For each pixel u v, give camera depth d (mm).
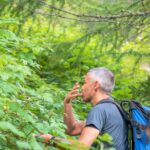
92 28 7188
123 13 6801
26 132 3154
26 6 7141
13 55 4781
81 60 8031
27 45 5043
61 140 3340
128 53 7195
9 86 3404
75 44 7266
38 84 5102
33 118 3439
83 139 3756
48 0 7488
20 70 3750
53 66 7309
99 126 3830
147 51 7551
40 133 3459
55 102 4598
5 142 3107
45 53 7191
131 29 6996
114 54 7352
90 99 4141
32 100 3744
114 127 3900
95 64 8164
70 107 4363
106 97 4086
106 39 7098
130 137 3971
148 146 3889
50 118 3660
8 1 7102
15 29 6980
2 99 3322
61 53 7266
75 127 4398
